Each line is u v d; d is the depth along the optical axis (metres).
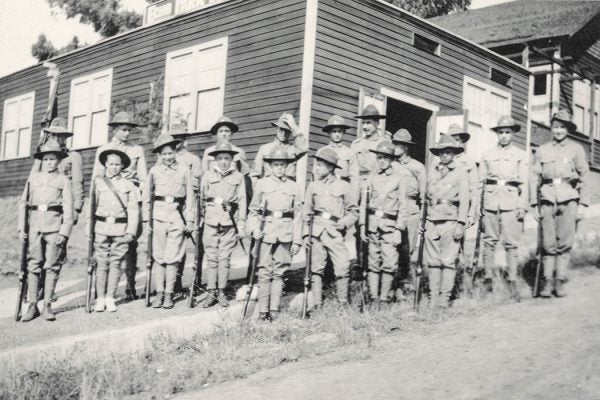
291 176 7.16
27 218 6.66
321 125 10.46
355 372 4.69
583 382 4.05
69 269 9.95
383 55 11.66
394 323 5.88
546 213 6.48
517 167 6.78
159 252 6.86
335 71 10.73
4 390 4.72
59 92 16.78
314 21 10.39
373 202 6.56
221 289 6.75
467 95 13.83
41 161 7.25
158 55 13.56
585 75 17.73
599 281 6.95
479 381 4.25
